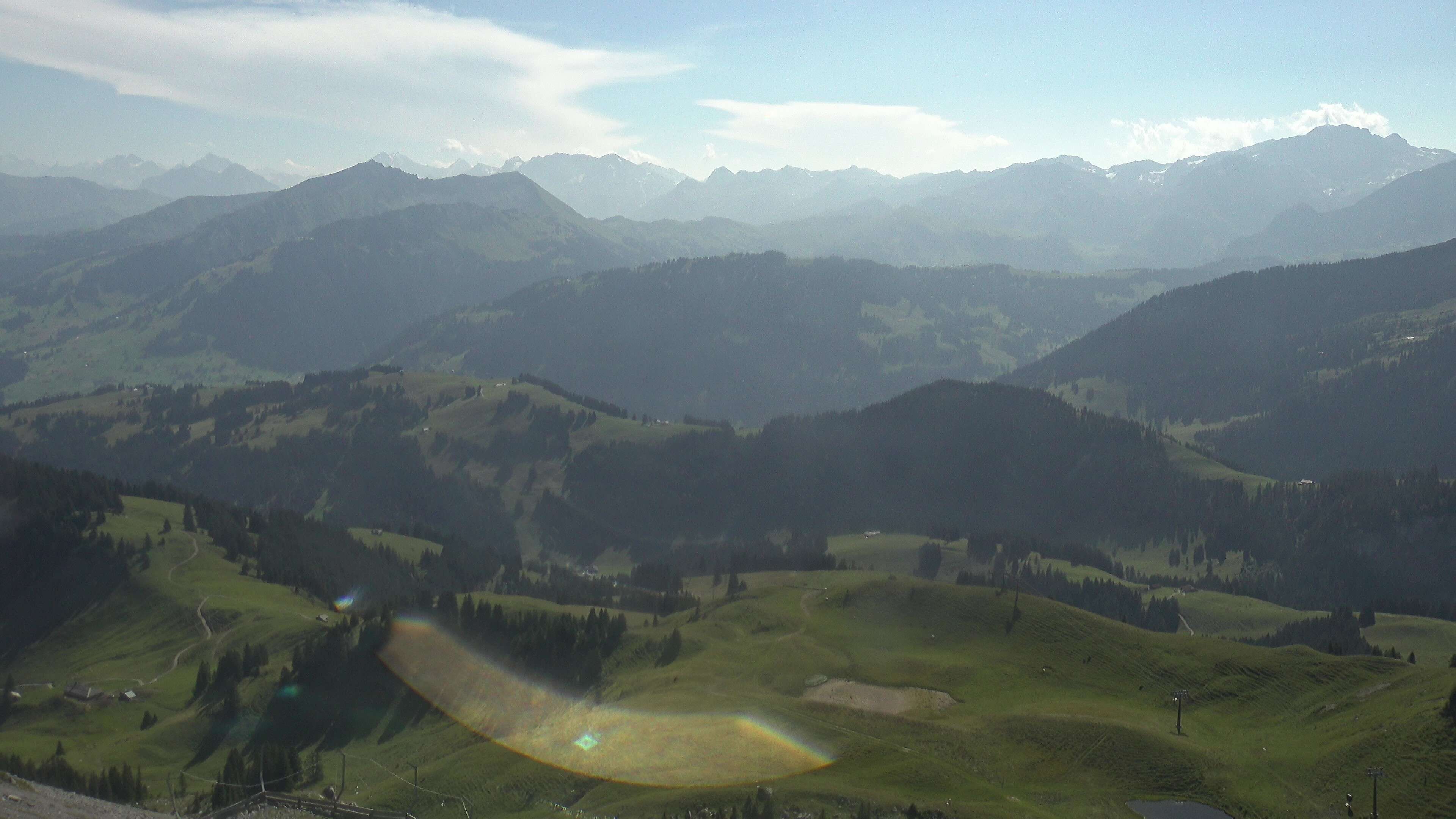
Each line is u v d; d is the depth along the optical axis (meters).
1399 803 103.25
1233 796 109.31
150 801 139.00
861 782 111.69
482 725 164.00
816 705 138.88
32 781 118.44
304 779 149.88
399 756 158.88
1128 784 113.56
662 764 125.00
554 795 123.88
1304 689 136.50
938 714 138.50
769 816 103.44
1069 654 161.25
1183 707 141.12
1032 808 105.81
